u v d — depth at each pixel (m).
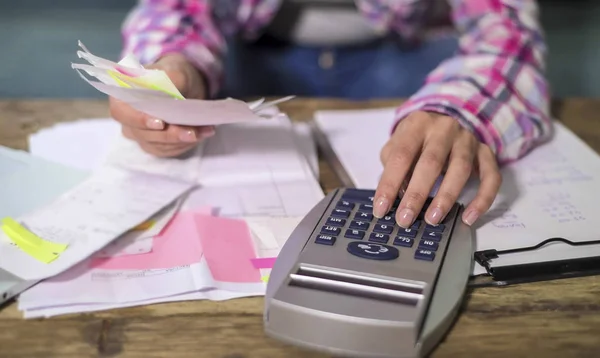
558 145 0.78
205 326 0.50
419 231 0.56
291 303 0.47
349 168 0.73
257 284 0.54
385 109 0.89
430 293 0.48
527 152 0.76
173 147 0.70
